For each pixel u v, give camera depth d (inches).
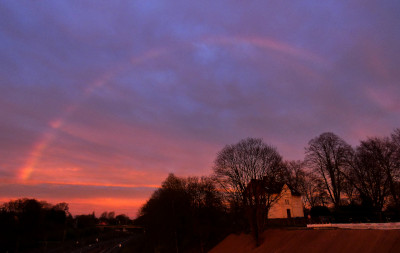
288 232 1754.4
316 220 2351.1
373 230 1126.4
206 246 2605.8
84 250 4537.4
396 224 1079.0
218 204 2470.5
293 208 2933.1
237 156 1983.3
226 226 2559.1
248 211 1908.2
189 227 2674.7
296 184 3107.8
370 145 2166.6
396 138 2076.8
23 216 4712.1
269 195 1931.6
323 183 2498.8
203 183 2704.2
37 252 4249.5
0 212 4409.5
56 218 6860.2
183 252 2785.4
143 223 4382.4
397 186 2037.4
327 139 2482.8
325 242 1301.7
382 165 2055.9
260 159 1948.8
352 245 1126.4
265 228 2119.8
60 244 5349.4
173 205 2785.4
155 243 3661.4
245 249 1959.9
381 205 2012.8
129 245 5002.5
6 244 4099.4
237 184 1946.4
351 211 2054.6
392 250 928.3
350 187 2324.1
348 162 2283.5
